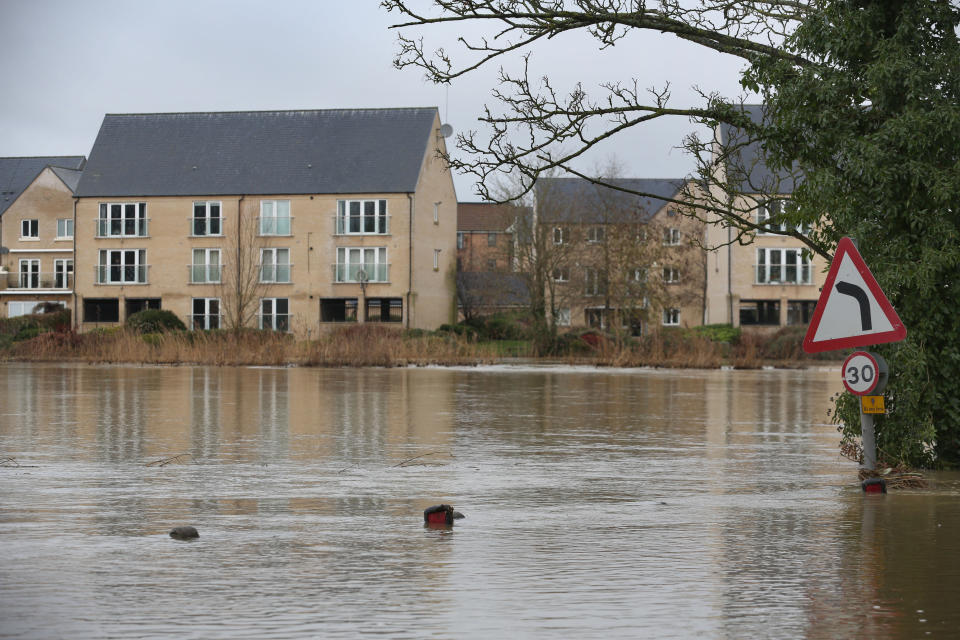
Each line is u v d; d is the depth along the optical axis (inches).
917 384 423.2
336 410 746.2
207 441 536.1
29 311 3179.1
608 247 2598.4
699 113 461.4
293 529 297.1
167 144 2935.5
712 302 3051.2
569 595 221.0
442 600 216.2
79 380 1167.0
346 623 198.5
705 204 486.6
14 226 3245.6
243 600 215.8
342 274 2768.2
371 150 2822.3
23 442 526.9
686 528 301.0
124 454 478.3
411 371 1480.1
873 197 434.9
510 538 284.7
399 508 334.6
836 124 443.2
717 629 195.9
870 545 276.2
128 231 2869.1
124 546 271.3
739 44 469.7
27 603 212.8
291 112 2938.0
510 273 2800.2
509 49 481.4
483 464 450.9
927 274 415.8
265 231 2802.7
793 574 241.8
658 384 1169.4
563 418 692.7
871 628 197.3
